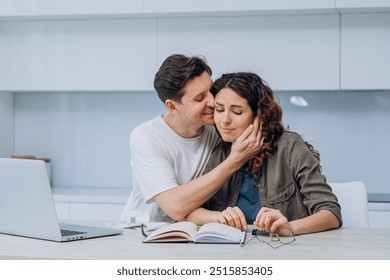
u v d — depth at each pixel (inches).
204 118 95.3
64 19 147.4
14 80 150.2
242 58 141.3
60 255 72.9
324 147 153.2
